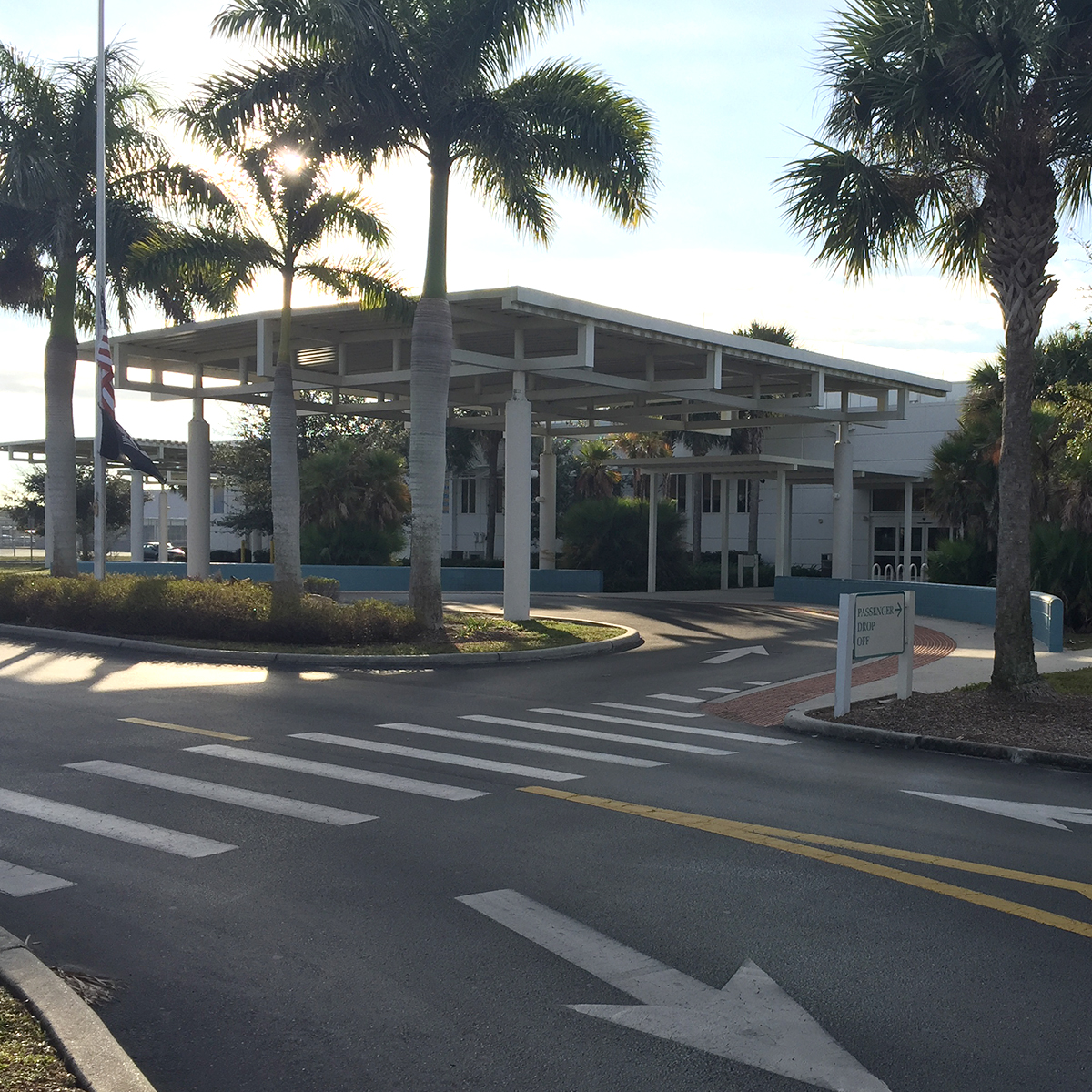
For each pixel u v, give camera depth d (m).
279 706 12.68
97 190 22.98
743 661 18.25
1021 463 12.17
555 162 20.14
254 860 6.68
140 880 6.30
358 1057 4.21
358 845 6.98
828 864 6.70
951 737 10.68
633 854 6.84
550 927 5.58
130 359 28.23
